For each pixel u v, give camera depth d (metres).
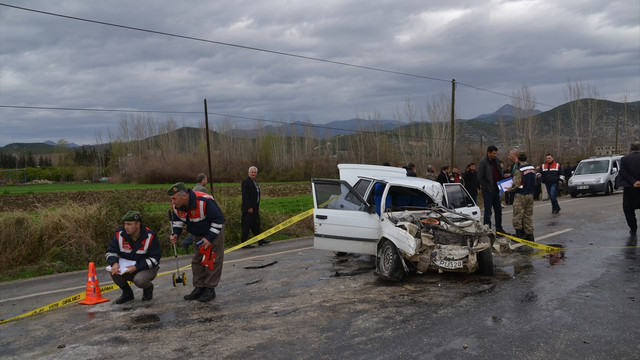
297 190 40.53
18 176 84.81
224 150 69.81
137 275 6.34
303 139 70.62
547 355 4.07
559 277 6.77
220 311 5.86
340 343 4.54
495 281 6.73
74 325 5.57
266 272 8.18
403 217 7.48
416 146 58.56
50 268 9.81
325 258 9.30
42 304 6.88
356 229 7.90
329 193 8.38
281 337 4.78
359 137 64.19
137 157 71.06
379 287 6.71
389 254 7.23
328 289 6.73
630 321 4.83
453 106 26.31
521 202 9.73
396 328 4.90
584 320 4.90
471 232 7.04
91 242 10.58
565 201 19.45
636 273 6.79
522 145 57.03
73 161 104.88
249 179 11.65
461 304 5.66
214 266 6.46
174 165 65.88
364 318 5.29
